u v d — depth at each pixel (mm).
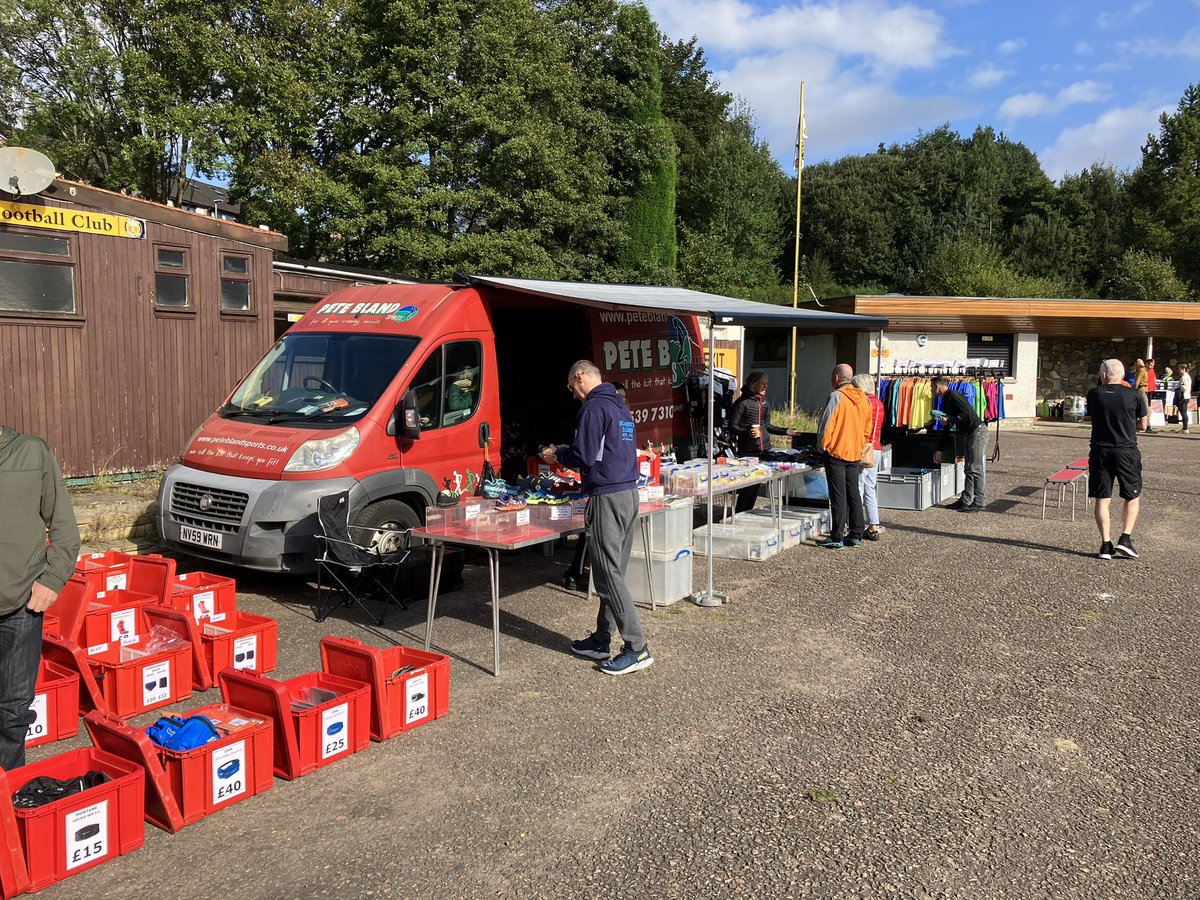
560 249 22922
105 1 17281
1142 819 3631
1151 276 35844
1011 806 3729
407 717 4430
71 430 8344
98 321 8492
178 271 9133
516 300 7895
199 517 6512
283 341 7598
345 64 18875
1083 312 21391
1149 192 40594
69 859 3170
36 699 4207
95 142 17844
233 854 3336
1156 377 24938
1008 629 6094
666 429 9711
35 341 8031
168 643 4957
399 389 6770
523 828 3529
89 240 8383
